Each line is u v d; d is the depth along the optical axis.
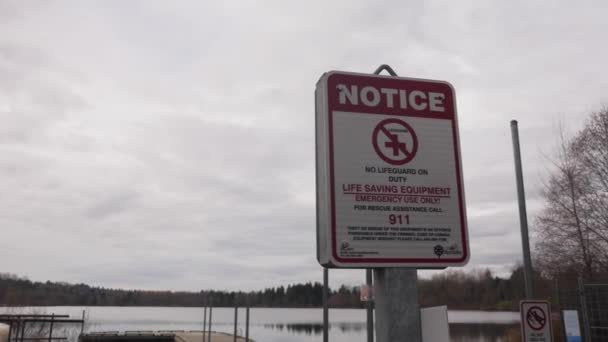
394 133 4.45
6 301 85.56
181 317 124.56
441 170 4.44
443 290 100.06
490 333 54.72
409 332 4.05
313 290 126.31
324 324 15.88
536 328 7.88
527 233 10.50
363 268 4.14
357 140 4.38
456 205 4.39
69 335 43.19
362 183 4.29
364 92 4.49
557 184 27.14
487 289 99.50
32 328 35.94
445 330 4.14
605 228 25.64
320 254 4.32
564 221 26.53
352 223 4.20
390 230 4.24
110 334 44.75
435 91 4.62
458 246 4.30
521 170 10.74
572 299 13.91
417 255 4.23
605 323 12.60
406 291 4.14
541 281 27.47
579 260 26.00
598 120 26.67
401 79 4.59
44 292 103.69
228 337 43.50
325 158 4.30
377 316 4.24
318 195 4.45
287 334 67.75
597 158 26.61
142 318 108.94
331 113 4.40
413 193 4.35
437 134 4.52
